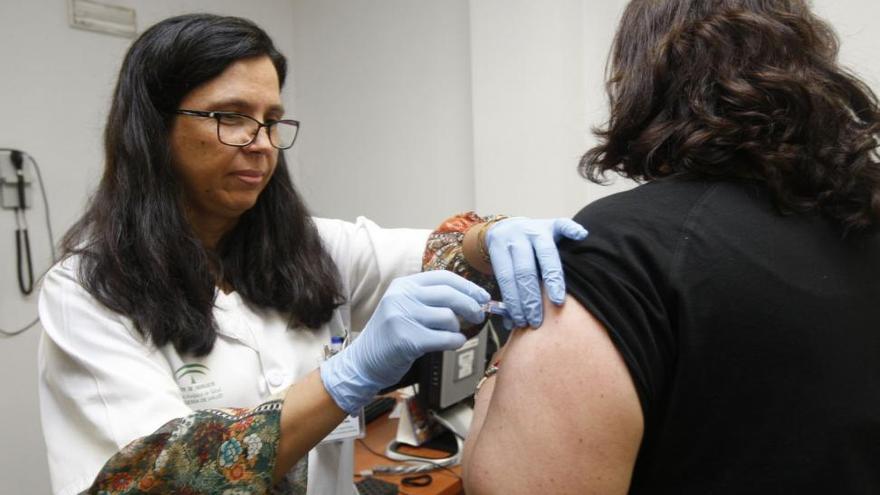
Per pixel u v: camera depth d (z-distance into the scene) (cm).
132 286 87
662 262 52
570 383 52
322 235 127
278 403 77
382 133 274
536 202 214
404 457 157
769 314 51
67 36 222
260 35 97
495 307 69
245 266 108
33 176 215
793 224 55
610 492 51
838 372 52
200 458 72
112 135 95
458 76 245
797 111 55
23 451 214
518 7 209
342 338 114
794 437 51
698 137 56
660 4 63
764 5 59
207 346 93
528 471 52
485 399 66
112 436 76
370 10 271
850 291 55
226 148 92
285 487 95
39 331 217
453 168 252
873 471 54
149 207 91
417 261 126
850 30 157
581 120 201
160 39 91
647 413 52
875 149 58
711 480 52
